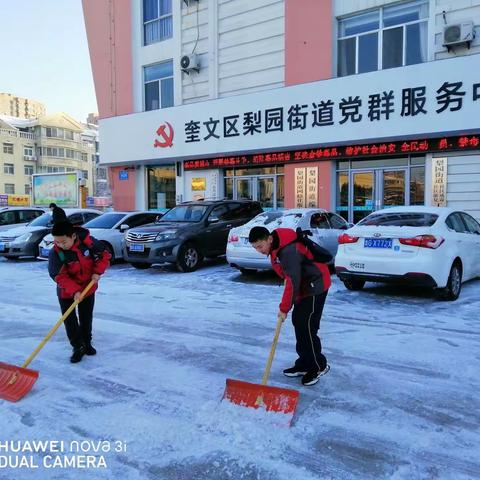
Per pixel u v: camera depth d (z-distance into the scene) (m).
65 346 5.19
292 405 3.42
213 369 4.43
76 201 21.66
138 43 17.52
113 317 6.43
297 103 13.26
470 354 4.76
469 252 7.67
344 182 13.37
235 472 2.79
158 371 4.39
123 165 17.81
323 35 13.27
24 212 16.06
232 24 15.19
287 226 8.98
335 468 2.82
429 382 4.07
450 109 10.99
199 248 10.66
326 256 3.91
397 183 12.57
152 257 10.12
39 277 10.20
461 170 11.42
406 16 12.27
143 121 16.67
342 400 3.73
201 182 16.03
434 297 7.36
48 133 60.44
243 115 14.30
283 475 2.76
